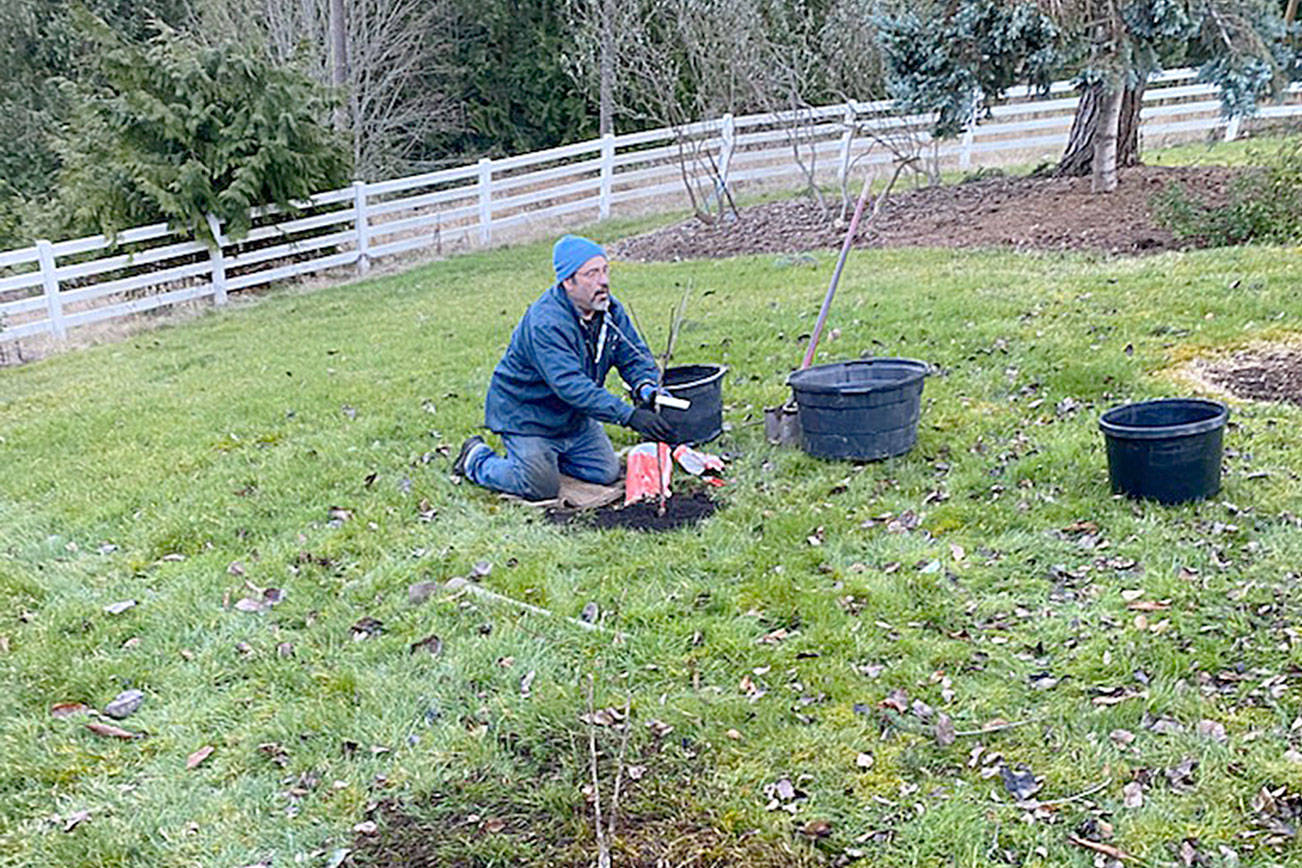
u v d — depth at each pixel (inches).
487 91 885.2
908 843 95.7
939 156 559.5
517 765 110.8
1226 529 145.5
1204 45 346.0
